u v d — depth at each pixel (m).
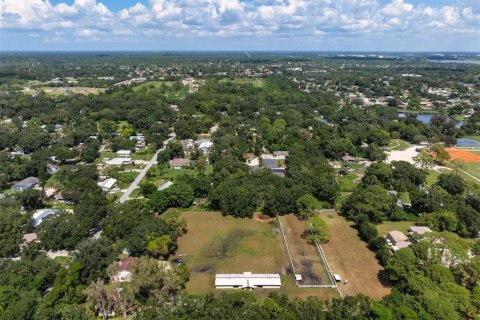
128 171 163.00
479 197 126.81
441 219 113.06
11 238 97.12
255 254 101.69
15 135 191.12
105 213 115.69
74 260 87.44
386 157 184.75
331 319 71.06
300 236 111.62
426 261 86.75
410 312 70.38
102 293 77.12
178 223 109.31
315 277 91.69
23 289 79.69
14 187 140.38
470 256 94.81
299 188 131.12
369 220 119.75
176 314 72.19
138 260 84.81
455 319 69.06
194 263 96.88
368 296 80.81
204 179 139.75
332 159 186.12
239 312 71.62
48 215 108.19
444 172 168.88
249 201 126.00
